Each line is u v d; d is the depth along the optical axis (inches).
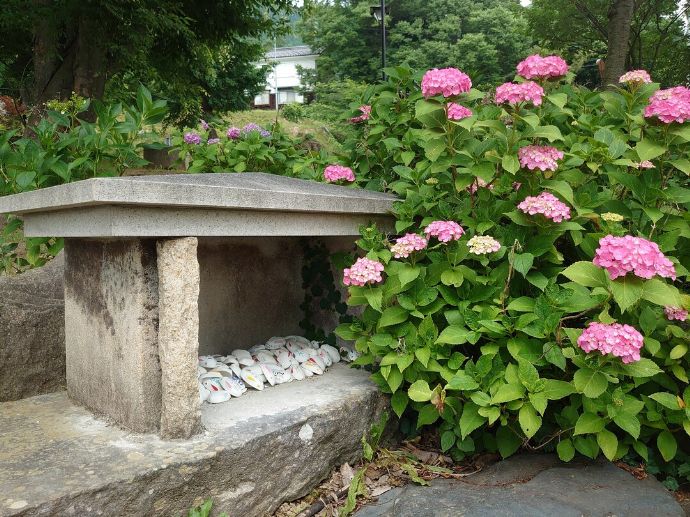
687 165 93.7
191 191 71.1
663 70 437.7
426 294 95.6
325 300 125.9
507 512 75.0
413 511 78.0
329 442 88.7
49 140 140.3
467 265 103.2
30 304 99.3
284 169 186.2
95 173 138.1
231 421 83.0
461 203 110.2
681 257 100.2
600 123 123.2
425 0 1007.6
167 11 358.0
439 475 92.5
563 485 81.7
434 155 102.2
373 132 138.1
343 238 120.9
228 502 74.3
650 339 84.6
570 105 131.3
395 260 108.7
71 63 343.3
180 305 75.0
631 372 78.0
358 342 103.2
